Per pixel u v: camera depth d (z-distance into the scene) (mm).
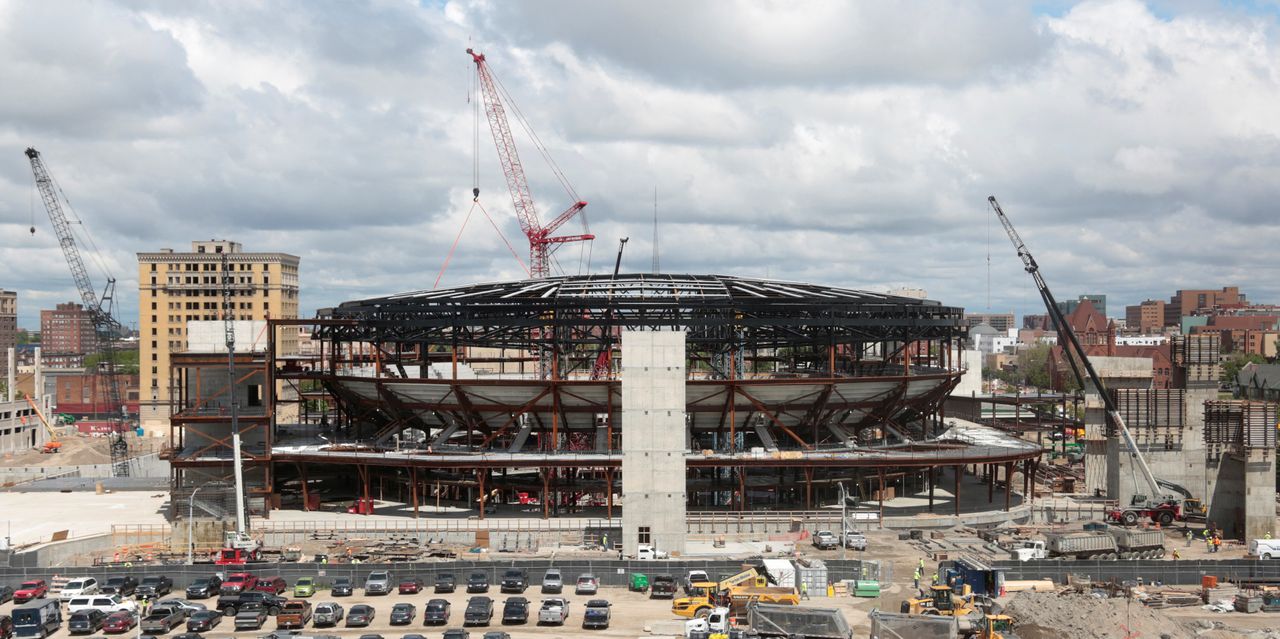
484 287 162375
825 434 152750
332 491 158125
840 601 100000
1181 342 160250
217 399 149250
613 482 142750
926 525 135625
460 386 142375
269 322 147000
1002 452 142875
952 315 154500
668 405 122750
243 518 131375
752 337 147875
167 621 91125
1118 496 155500
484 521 134250
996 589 101312
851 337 148875
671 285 154375
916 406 159875
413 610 93625
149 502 157625
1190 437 157250
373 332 152625
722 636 84375
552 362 149125
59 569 105875
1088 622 88750
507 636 86000
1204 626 93688
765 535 130125
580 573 107625
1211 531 138125
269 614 96375
